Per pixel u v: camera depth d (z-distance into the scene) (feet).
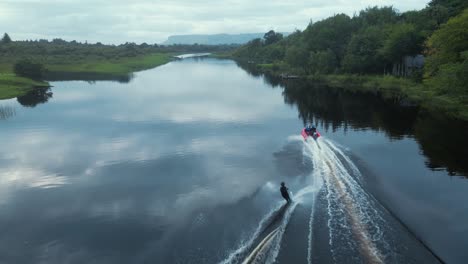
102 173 130.41
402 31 354.13
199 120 214.28
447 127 182.91
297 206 99.35
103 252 81.05
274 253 77.46
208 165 136.77
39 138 177.37
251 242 82.53
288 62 538.47
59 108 253.85
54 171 133.08
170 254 79.46
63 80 438.40
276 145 161.89
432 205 98.32
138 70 599.16
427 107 234.17
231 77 485.56
